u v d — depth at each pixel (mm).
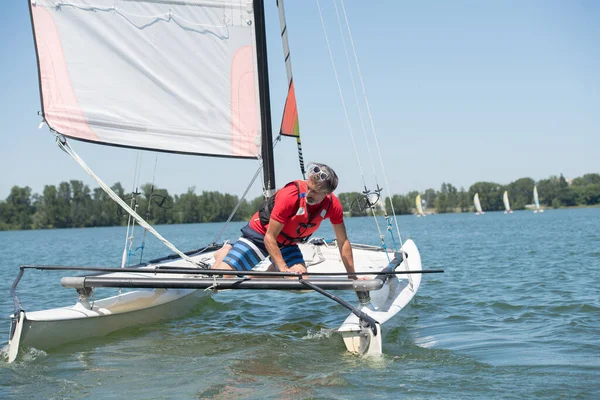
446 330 4867
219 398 3137
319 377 3490
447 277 8625
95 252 19094
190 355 4109
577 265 9789
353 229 37000
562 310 5613
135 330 4992
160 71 5293
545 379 3387
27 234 57219
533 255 12195
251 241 4828
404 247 7094
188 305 5836
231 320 5520
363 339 3982
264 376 3545
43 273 10867
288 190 4320
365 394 3168
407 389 3240
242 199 5953
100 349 4297
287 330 5035
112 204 81688
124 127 5223
